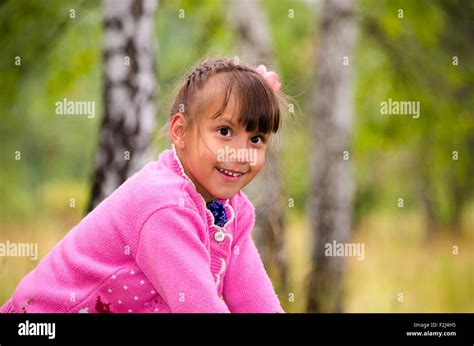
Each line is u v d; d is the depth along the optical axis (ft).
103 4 13.66
